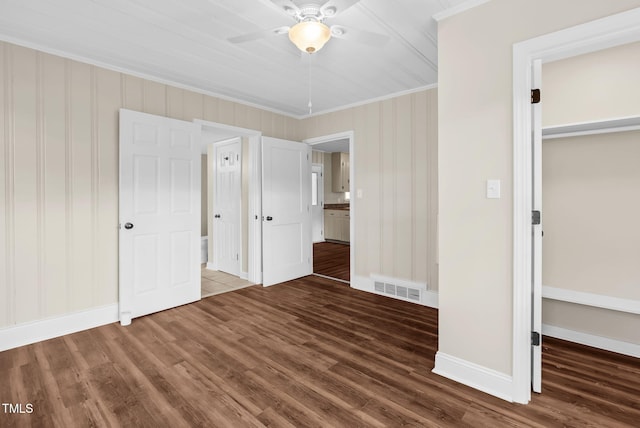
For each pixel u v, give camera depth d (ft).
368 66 9.18
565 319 8.02
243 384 6.17
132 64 9.15
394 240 11.76
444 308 6.52
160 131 10.07
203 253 18.89
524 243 5.49
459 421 5.10
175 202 10.52
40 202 8.13
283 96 12.01
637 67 7.10
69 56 8.46
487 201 5.90
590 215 7.80
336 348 7.67
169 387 6.06
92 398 5.72
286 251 13.96
